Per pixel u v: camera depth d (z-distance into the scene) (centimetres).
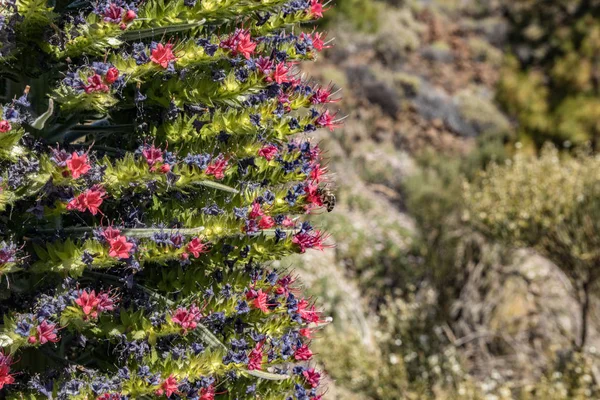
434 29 1703
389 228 1241
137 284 325
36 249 301
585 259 889
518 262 1122
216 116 326
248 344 345
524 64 1744
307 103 348
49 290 304
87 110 321
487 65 1703
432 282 1114
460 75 1658
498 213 941
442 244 1128
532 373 991
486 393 910
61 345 335
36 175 281
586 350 959
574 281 947
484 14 1792
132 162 297
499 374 982
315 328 378
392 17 1655
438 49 1653
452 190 1158
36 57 309
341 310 1013
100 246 293
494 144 1501
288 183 367
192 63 312
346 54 1532
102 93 286
